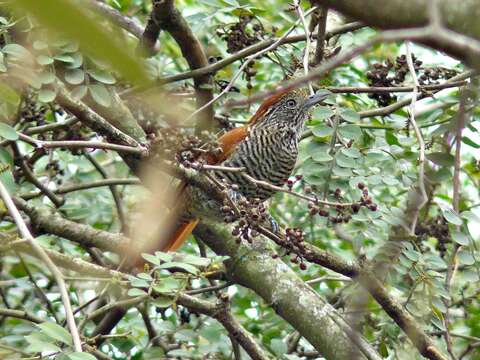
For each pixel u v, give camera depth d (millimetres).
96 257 10828
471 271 9297
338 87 10500
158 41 11625
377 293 8320
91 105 9930
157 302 7973
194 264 7980
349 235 11750
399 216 9156
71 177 12695
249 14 10781
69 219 11336
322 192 9352
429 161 9641
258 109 11391
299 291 9422
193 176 7773
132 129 9984
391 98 10898
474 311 10953
